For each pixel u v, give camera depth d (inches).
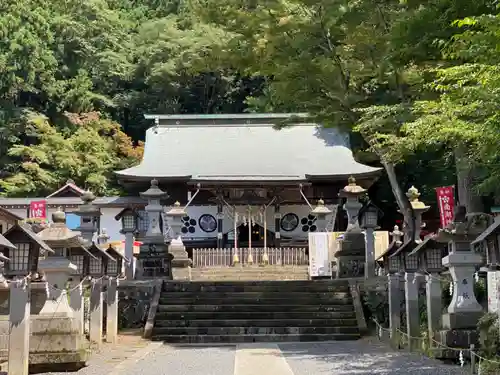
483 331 388.2
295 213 1307.8
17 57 1469.0
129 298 712.4
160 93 1913.1
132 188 1336.1
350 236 829.8
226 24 685.3
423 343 471.5
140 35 1892.2
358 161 1405.0
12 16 1444.4
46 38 1537.9
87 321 576.7
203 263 1062.4
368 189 1326.3
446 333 414.3
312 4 609.0
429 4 472.1
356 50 633.0
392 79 613.3
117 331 649.0
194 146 1402.6
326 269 896.3
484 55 331.6
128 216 849.5
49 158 1504.7
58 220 412.8
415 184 1280.8
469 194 635.5
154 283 719.1
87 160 1513.3
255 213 1270.9
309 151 1375.5
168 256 832.3
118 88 1969.7
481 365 356.2
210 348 557.9
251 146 1403.8
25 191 1429.6
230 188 1259.2
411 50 478.3
